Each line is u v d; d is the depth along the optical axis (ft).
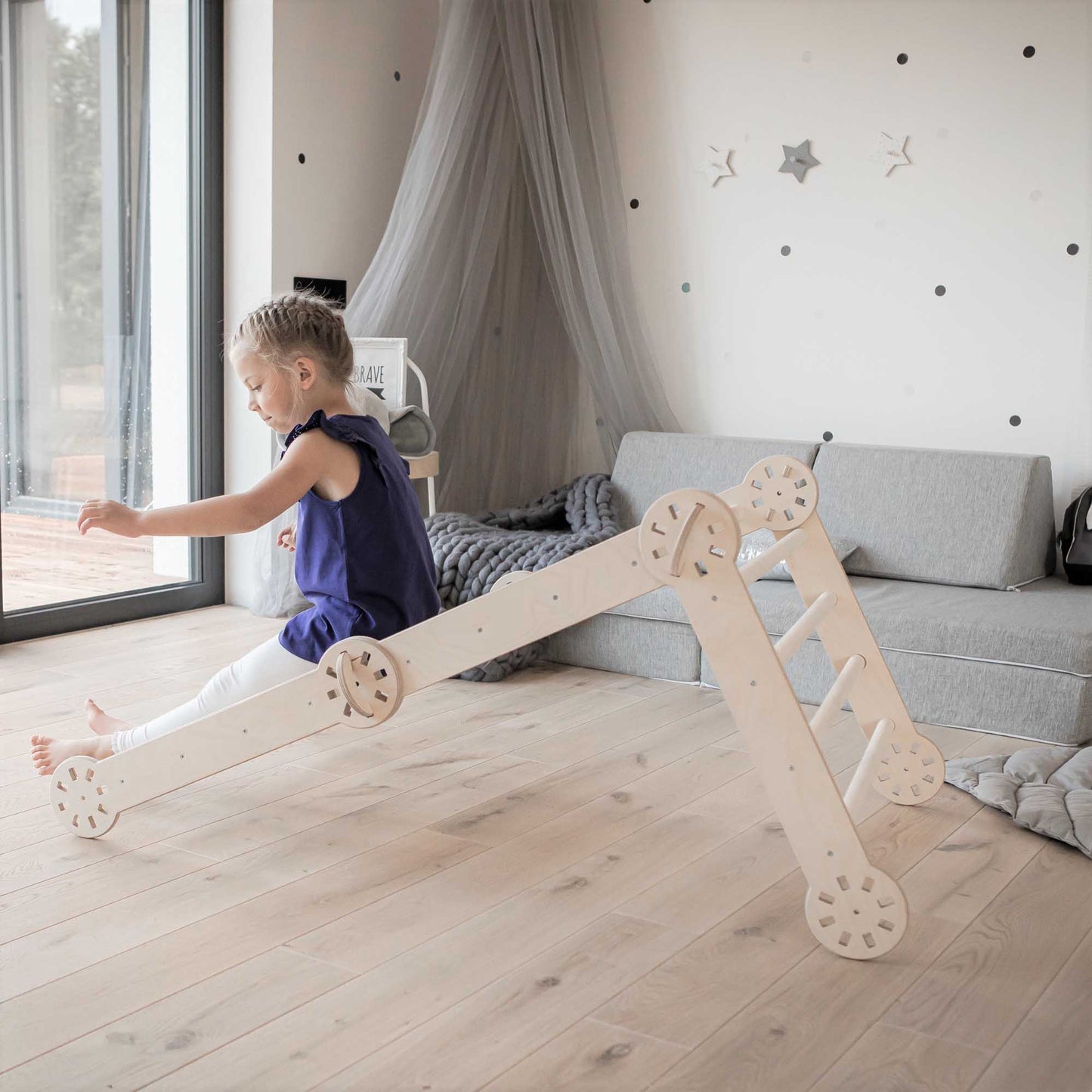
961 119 12.53
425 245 13.25
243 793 8.09
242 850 7.10
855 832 5.81
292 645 6.98
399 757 8.87
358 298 13.16
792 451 12.52
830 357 13.56
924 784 7.98
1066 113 11.98
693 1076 4.81
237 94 13.10
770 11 13.50
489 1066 4.85
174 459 13.23
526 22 13.07
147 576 13.24
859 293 13.30
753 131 13.75
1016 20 12.14
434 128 13.03
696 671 11.03
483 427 14.93
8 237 11.35
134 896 6.45
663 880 6.75
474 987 5.50
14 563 11.82
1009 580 11.09
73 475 12.24
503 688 10.84
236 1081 4.72
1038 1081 4.82
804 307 13.66
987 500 11.33
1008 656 9.49
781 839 7.39
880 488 11.88
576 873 6.84
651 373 14.32
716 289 14.20
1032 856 7.21
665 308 14.58
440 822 7.59
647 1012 5.31
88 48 11.88
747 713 5.97
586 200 14.02
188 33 12.87
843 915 5.84
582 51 14.01
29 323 11.64
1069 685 9.23
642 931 6.11
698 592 5.98
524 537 12.03
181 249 13.07
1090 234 11.90
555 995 5.44
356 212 14.15
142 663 11.27
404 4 14.48
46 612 12.10
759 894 6.59
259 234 13.14
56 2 11.55
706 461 12.91
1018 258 12.37
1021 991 5.57
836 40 13.15
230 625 12.91
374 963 5.72
